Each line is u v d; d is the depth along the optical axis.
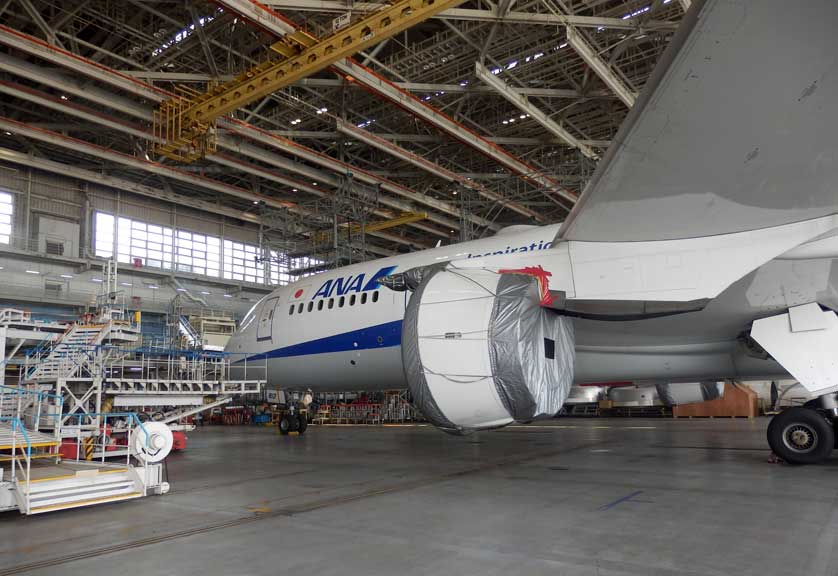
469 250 13.40
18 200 32.88
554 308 9.38
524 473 9.70
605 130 31.38
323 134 29.62
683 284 8.50
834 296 9.15
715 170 6.12
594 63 21.91
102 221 35.91
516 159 31.22
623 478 8.86
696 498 7.16
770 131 5.29
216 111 23.47
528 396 8.98
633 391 29.86
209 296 40.56
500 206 38.41
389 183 34.62
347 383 15.33
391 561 5.00
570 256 9.52
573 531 5.79
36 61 25.67
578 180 31.47
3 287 31.28
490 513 6.72
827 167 6.05
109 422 13.76
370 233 42.91
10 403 13.70
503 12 20.03
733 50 4.18
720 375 11.75
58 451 9.87
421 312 9.69
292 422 20.89
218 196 39.72
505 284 9.35
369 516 6.77
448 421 9.59
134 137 30.84
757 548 5.04
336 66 21.66
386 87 23.83
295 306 16.27
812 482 7.88
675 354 11.41
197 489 9.05
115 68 26.62
